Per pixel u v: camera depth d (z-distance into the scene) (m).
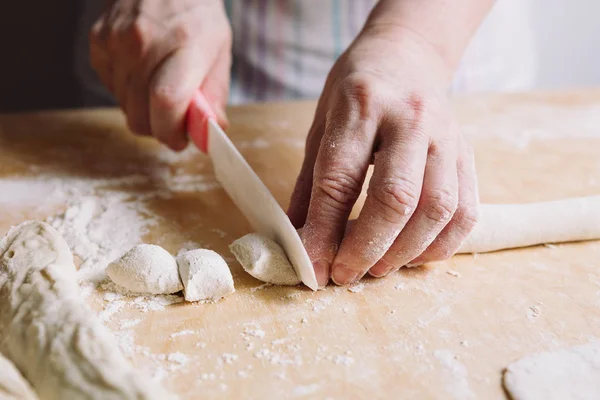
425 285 1.06
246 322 0.97
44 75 2.83
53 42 2.77
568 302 1.02
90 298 1.02
